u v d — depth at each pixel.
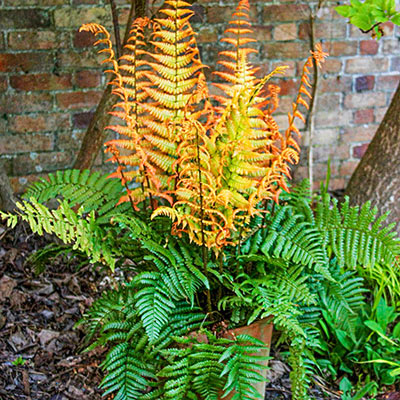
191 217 1.52
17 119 2.58
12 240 2.39
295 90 2.90
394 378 2.05
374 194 2.32
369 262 1.76
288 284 1.68
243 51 1.67
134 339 1.74
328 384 2.08
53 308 2.18
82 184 1.86
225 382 1.62
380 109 3.08
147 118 1.68
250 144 1.48
